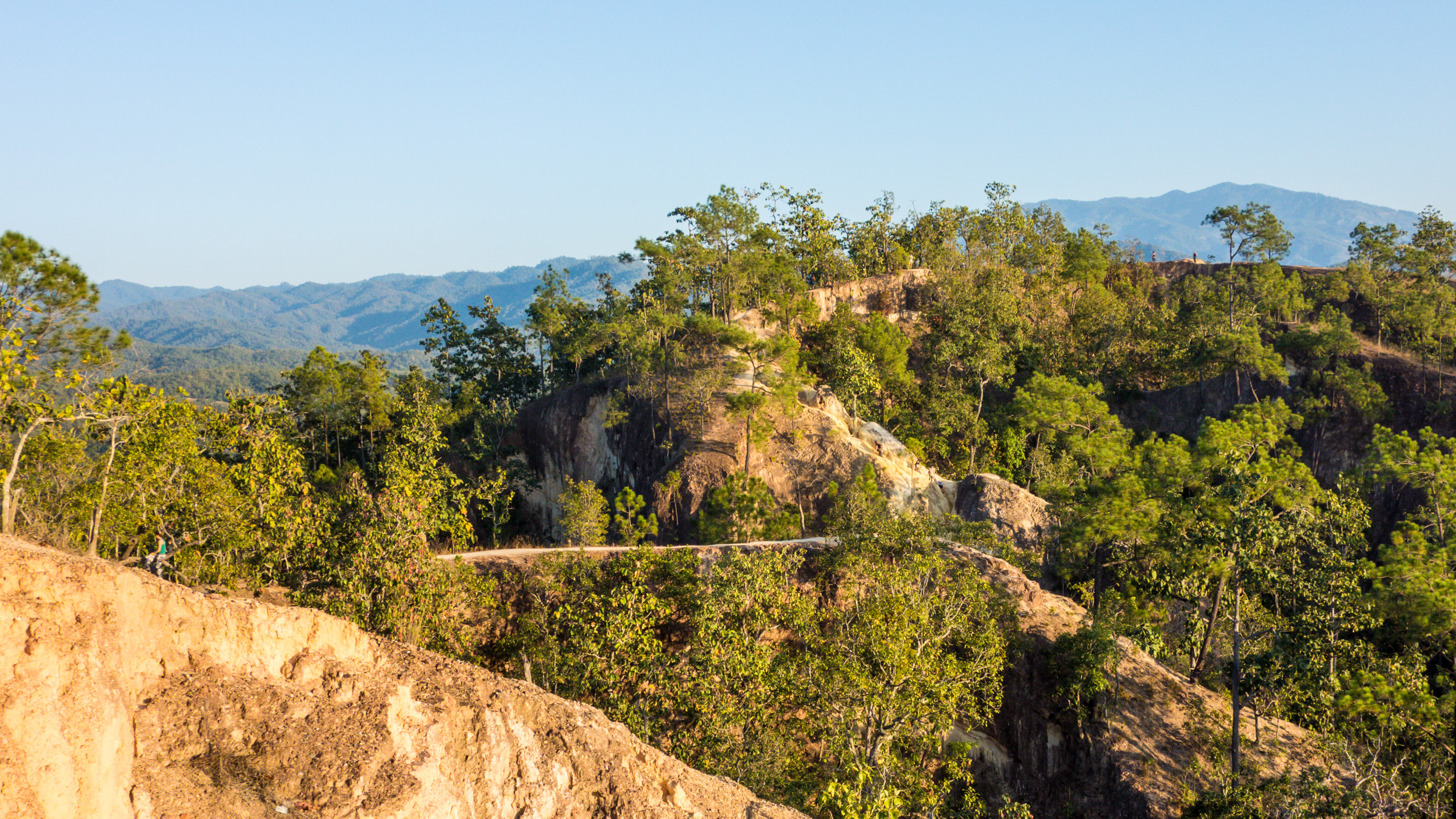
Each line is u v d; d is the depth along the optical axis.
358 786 16.02
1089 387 81.88
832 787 24.44
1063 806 38.38
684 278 84.75
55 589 13.40
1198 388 95.69
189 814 13.71
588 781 20.58
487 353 108.44
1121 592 52.38
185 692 15.04
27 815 11.58
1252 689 39.94
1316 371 89.81
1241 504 42.19
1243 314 104.00
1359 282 107.75
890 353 85.38
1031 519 62.72
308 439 77.50
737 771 29.42
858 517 46.38
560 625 36.84
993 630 38.12
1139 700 40.59
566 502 61.38
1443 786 31.47
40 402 28.70
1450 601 41.06
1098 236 131.12
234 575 33.91
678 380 73.19
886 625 34.12
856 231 117.00
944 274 105.56
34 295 26.16
